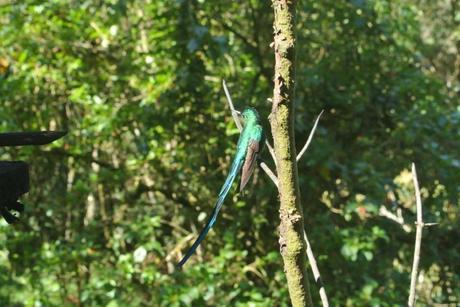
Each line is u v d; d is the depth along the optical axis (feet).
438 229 33.83
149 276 29.81
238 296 29.73
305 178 31.76
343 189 33.01
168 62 32.94
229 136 33.35
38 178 38.11
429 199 34.27
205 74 32.73
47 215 35.50
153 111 32.55
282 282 31.91
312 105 33.88
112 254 33.50
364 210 30.50
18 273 35.35
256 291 29.63
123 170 33.99
